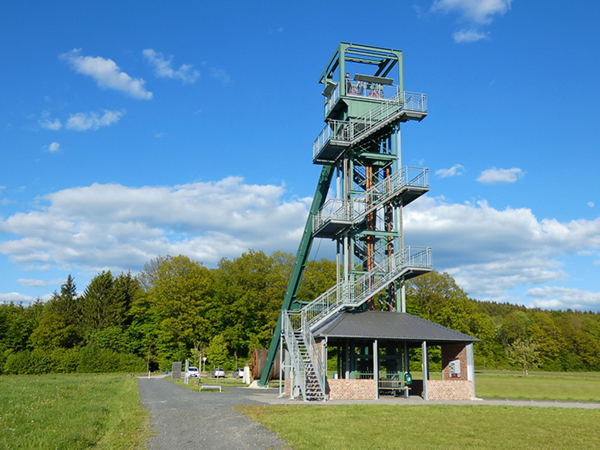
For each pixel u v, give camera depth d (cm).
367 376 3391
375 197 3559
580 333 10631
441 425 1794
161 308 8181
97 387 3919
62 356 7888
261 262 8688
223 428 1642
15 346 8719
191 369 7425
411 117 3500
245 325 8412
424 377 2959
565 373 8306
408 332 3017
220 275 9144
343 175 3512
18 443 1364
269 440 1438
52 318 9038
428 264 3338
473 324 8162
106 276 9956
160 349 8069
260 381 4294
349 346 3206
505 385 4819
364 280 3334
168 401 2631
